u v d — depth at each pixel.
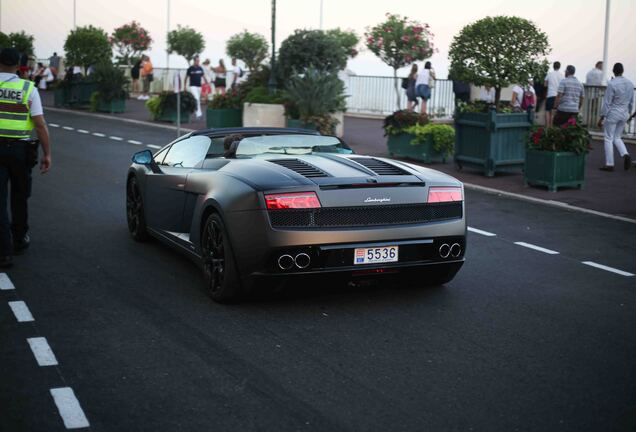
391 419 4.11
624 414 4.21
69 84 29.83
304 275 5.72
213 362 4.91
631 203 11.50
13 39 43.34
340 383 4.59
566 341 5.43
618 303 6.44
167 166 7.61
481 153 14.07
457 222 6.16
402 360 4.99
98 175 13.44
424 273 6.29
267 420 4.08
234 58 39.38
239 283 5.95
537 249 8.50
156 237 7.84
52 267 7.27
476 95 24.22
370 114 27.66
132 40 42.41
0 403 4.26
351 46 35.91
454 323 5.78
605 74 24.33
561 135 12.48
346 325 5.68
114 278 6.90
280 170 6.00
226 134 7.23
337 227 5.76
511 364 4.95
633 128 19.67
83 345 5.20
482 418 4.13
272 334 5.45
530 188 12.78
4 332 5.45
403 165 6.57
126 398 4.34
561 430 4.00
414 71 24.05
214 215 6.12
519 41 14.72
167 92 24.19
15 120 7.23
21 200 7.69
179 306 6.09
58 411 4.17
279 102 20.52
